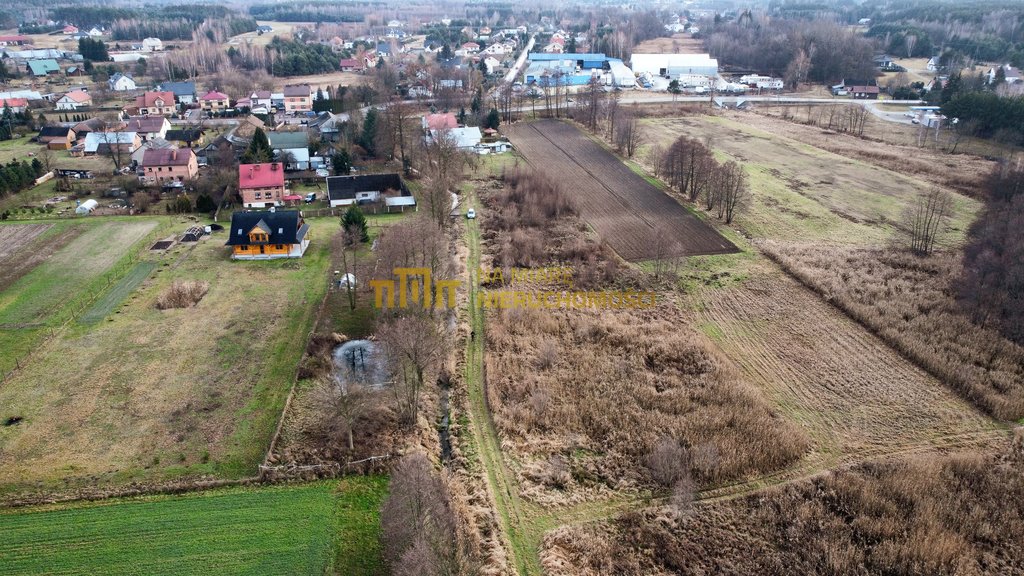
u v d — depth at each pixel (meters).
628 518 39.22
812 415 48.41
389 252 68.25
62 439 44.75
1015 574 35.44
